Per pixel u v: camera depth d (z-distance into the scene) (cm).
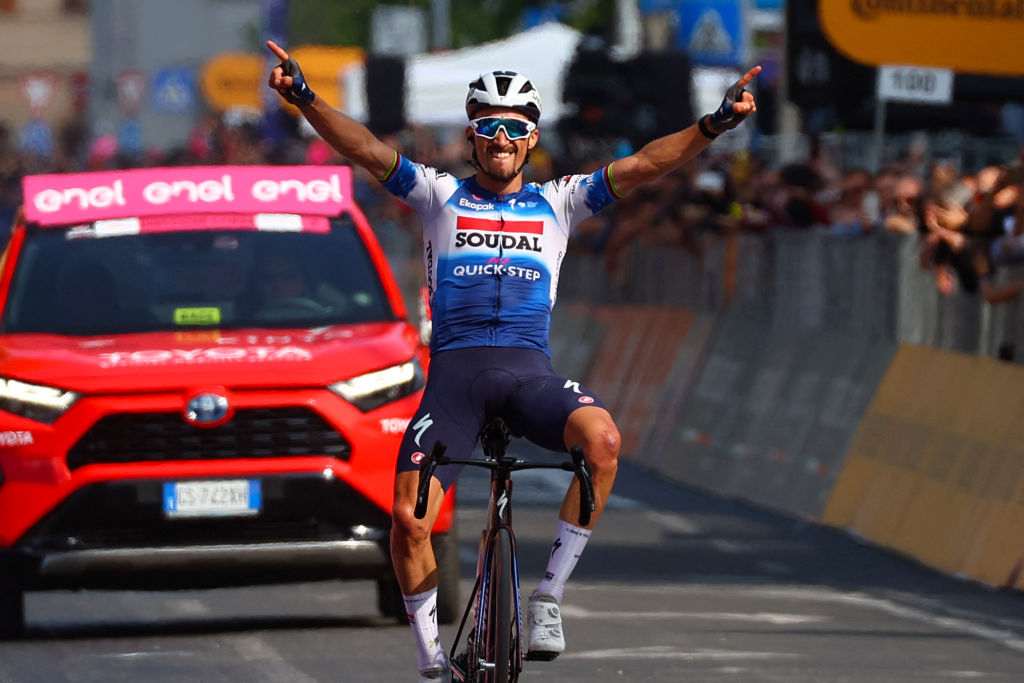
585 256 6303
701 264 5247
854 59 4853
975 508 3569
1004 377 3622
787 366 4578
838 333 4362
